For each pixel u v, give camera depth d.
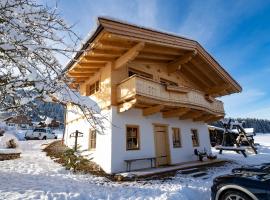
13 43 3.08
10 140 14.05
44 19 3.37
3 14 3.07
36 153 14.30
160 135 12.83
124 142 10.56
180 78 15.52
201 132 16.28
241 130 21.28
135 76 9.73
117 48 9.93
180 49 12.44
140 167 10.91
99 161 10.69
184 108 12.14
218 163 13.51
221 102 16.52
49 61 3.55
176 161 12.99
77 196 5.65
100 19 8.30
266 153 20.42
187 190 6.89
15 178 7.17
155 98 10.45
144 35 9.89
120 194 6.39
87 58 10.55
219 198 4.87
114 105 10.65
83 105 4.04
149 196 6.24
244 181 4.49
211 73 15.48
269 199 4.07
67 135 16.20
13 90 3.33
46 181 7.14
